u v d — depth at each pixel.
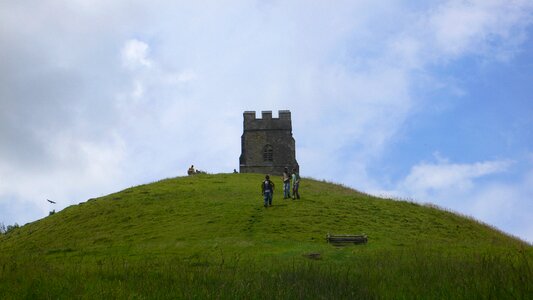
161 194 49.81
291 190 53.22
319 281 14.94
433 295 13.48
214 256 25.38
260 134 88.31
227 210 41.44
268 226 36.25
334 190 57.47
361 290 13.99
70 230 40.38
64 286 14.73
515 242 38.69
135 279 16.02
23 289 14.41
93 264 21.38
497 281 13.76
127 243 33.12
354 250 27.75
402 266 18.44
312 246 29.59
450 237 37.31
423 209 45.56
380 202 46.56
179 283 15.26
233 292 13.84
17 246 38.53
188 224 37.66
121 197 49.38
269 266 20.27
